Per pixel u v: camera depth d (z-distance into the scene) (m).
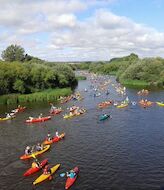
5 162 46.16
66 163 44.84
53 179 39.19
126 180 38.50
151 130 62.09
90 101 101.12
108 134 59.94
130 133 60.22
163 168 42.00
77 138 57.78
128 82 156.62
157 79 150.25
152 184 37.28
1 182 38.94
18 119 76.12
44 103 99.38
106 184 37.47
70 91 120.50
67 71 150.25
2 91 106.75
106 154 48.22
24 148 52.75
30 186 37.53
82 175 40.25
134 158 46.06
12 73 109.38
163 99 101.25
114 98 106.50
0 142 56.53
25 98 103.81
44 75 121.00
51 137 58.66
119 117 75.31
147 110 83.31
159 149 49.97
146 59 163.38
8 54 198.50
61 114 80.94
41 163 44.19
